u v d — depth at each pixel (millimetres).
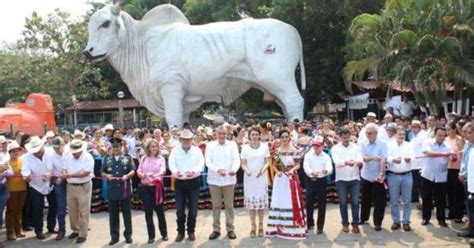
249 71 16656
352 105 24203
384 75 17297
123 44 16375
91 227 10047
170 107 16078
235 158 8789
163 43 16250
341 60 24312
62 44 34438
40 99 22172
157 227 9891
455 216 9484
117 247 8508
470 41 16312
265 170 8789
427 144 9297
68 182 8984
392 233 8836
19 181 9102
